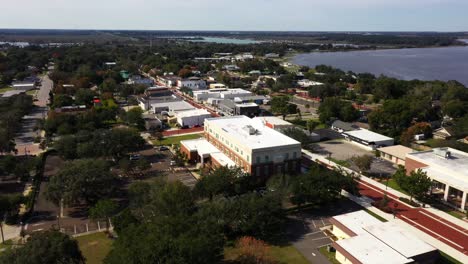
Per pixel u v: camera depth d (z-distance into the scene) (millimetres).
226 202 66188
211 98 187500
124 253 44906
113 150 99062
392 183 91125
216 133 106375
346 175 83438
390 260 54000
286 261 58688
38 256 46188
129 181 90438
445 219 73312
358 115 153250
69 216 73250
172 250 43781
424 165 88562
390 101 145500
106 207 65062
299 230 68500
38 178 89938
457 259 59719
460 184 77312
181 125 143750
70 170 75625
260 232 64688
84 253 60312
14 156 95500
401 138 121688
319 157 109875
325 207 77812
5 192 82750
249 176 80500
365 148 118438
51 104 167000
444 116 158500
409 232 63750
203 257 46094
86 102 168000
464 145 109812
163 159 106750
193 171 97750
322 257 59938
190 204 66938
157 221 54750
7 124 123375
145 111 167625
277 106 159250
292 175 85875
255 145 88000
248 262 56406
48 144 114312
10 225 69375
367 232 61750
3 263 46250
